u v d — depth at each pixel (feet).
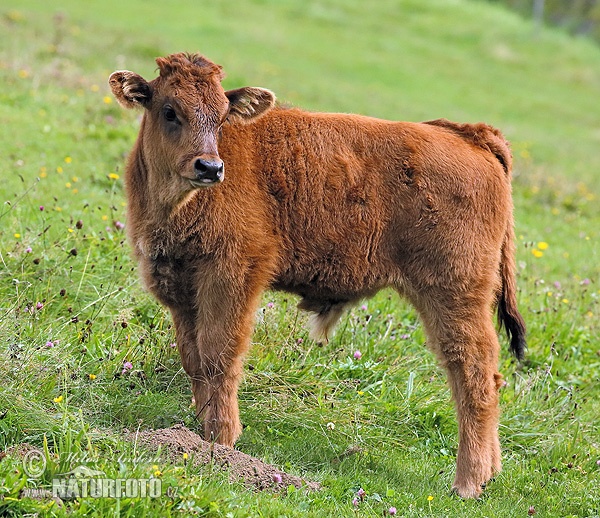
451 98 197.57
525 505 45.73
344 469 45.96
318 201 46.19
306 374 52.65
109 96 112.88
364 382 54.34
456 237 46.34
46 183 74.79
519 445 52.80
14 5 178.19
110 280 57.41
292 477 42.19
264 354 53.31
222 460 41.60
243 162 45.24
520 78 239.50
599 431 56.39
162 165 43.83
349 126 47.70
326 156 46.62
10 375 42.37
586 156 163.63
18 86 106.22
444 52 251.39
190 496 35.83
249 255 44.70
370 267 47.09
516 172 125.18
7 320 46.62
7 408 39.86
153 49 155.74
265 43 208.54
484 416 46.11
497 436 48.11
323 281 47.24
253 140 46.09
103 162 87.15
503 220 48.19
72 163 83.56
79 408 43.19
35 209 67.26
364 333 58.44
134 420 45.29
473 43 268.21
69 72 119.65
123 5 213.66
